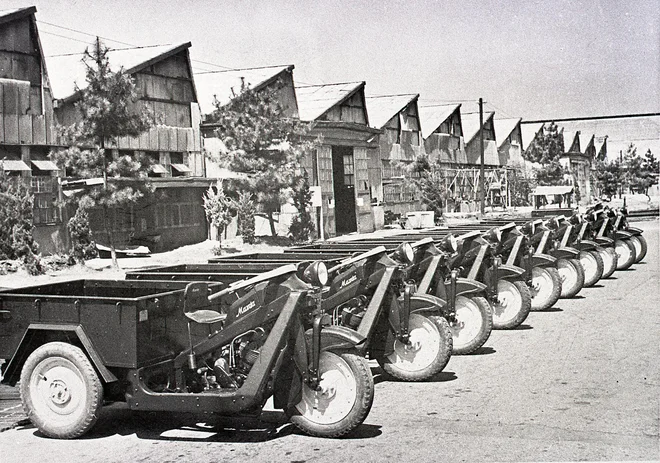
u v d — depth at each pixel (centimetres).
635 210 6462
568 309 1402
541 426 670
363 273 788
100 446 645
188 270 938
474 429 667
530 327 1215
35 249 2298
